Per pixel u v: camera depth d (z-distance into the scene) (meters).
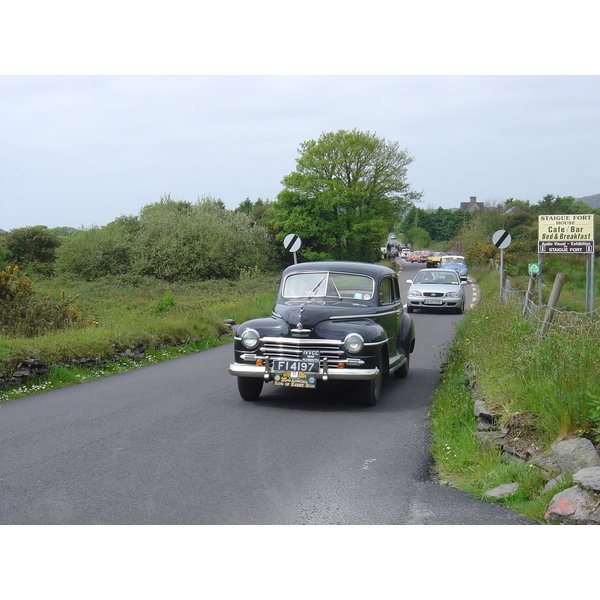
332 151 68.12
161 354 14.28
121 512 4.92
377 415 8.45
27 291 16.98
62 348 11.81
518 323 9.67
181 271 45.62
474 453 6.21
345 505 5.09
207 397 9.71
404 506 5.07
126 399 9.59
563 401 5.88
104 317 20.53
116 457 6.46
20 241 55.72
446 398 8.39
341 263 10.34
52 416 8.41
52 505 5.07
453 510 4.98
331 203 66.06
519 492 5.17
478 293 35.88
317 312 8.92
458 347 11.77
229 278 47.22
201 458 6.42
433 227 143.62
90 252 46.22
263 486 5.55
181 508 5.01
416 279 26.03
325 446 6.89
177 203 59.34
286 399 9.52
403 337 11.00
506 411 6.50
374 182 69.12
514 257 56.00
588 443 5.34
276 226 67.19
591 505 4.56
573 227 18.25
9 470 6.02
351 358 8.59
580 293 28.25
